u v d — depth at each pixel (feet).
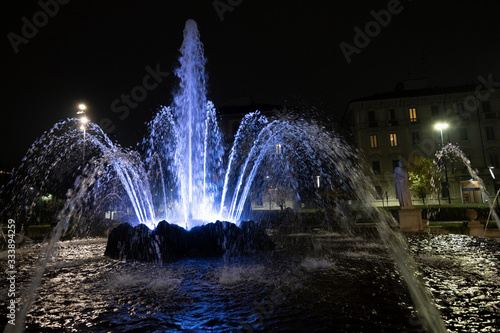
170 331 12.90
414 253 32.55
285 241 47.65
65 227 71.46
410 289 18.63
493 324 13.16
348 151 165.17
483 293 17.54
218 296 17.80
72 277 23.66
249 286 19.99
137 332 12.86
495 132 156.25
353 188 137.08
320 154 128.77
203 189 57.93
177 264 29.40
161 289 19.58
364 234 57.82
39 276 23.99
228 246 36.60
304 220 92.22
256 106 168.45
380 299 16.70
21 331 13.08
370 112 164.86
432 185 140.15
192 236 35.83
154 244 33.40
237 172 138.31
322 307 15.55
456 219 81.15
